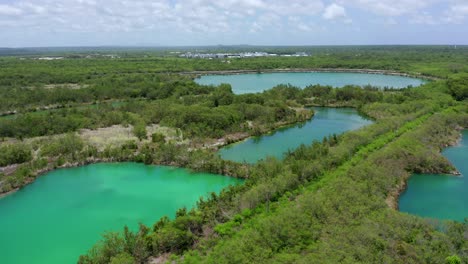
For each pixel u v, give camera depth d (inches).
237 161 2758.4
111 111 4057.6
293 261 1230.3
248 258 1258.0
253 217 1641.2
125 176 2517.2
